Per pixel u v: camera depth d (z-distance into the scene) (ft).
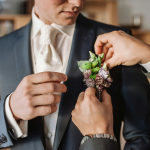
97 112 2.09
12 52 2.53
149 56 2.11
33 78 2.12
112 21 7.82
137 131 2.39
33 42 2.54
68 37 2.52
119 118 2.51
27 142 2.35
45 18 2.40
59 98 2.16
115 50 2.19
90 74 2.14
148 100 2.42
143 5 8.93
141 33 8.34
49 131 2.38
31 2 7.55
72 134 2.32
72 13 2.20
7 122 2.25
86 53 2.42
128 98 2.41
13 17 7.27
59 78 2.11
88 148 2.06
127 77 2.43
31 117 2.15
